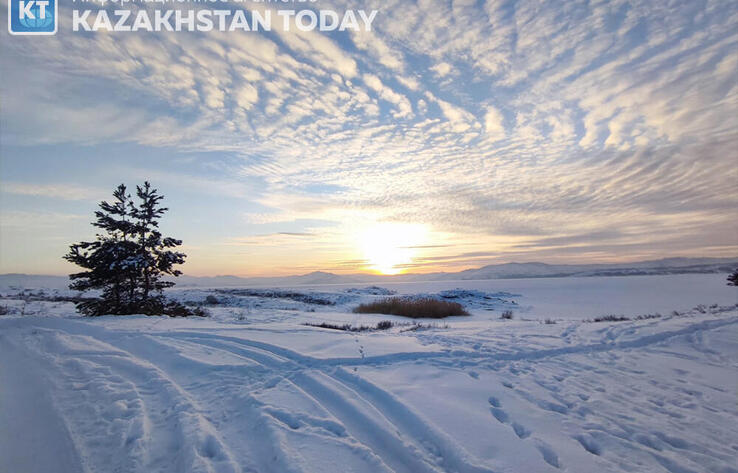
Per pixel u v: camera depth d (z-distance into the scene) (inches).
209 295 1366.9
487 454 136.5
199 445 140.4
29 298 1086.4
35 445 140.5
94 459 133.0
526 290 2630.4
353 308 1054.4
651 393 219.0
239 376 230.4
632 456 142.5
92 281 566.3
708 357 307.3
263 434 151.9
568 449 145.6
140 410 175.6
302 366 252.7
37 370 237.0
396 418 171.5
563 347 329.7
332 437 149.2
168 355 274.4
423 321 711.1
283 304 1197.1
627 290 2314.2
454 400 192.9
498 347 327.0
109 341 328.2
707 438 160.6
